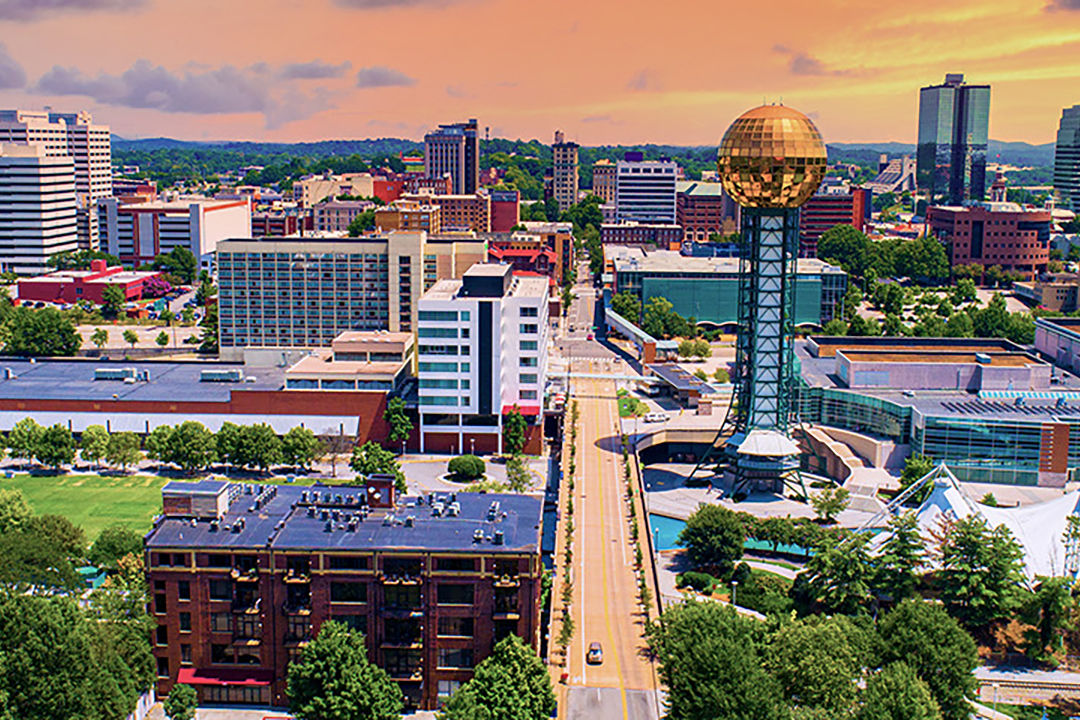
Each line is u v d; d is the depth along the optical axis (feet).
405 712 632.38
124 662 594.24
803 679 601.62
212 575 629.92
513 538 641.40
